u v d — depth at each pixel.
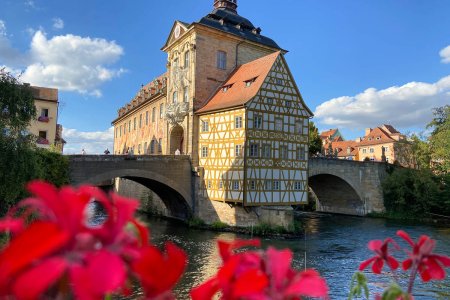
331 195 46.59
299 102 30.36
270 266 1.03
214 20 36.09
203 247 22.70
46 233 0.66
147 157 29.61
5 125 15.77
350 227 33.28
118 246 0.81
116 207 0.89
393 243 1.89
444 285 15.55
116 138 67.31
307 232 29.52
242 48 36.41
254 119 27.61
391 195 42.19
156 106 42.84
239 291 0.89
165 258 0.82
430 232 30.27
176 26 36.75
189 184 31.86
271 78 28.84
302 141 30.27
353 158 82.62
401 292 1.55
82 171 26.08
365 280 1.97
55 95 39.84
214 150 30.19
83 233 0.78
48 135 38.69
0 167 15.07
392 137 77.19
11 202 15.24
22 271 0.65
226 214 29.03
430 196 40.41
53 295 0.70
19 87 16.72
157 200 39.69
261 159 27.70
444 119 45.22
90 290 0.65
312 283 0.93
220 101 31.16
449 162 41.31
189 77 34.00
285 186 28.88
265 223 27.00
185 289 15.01
